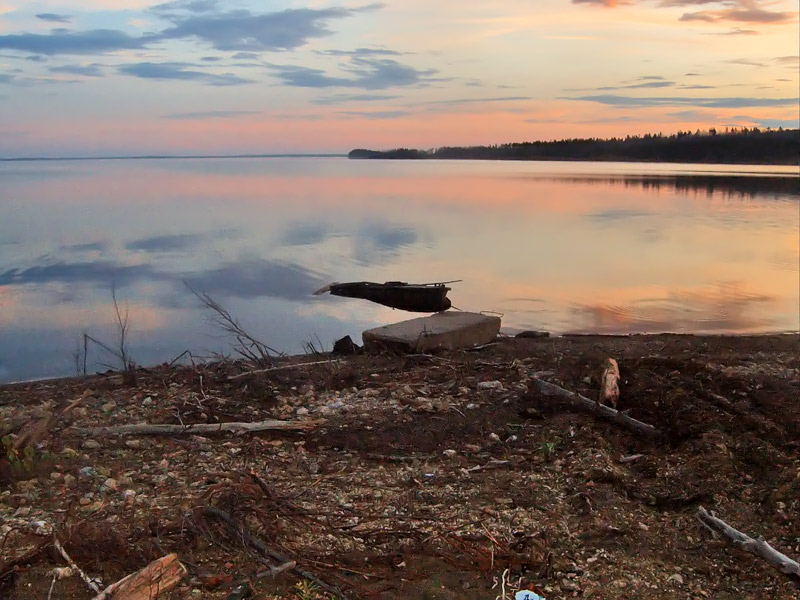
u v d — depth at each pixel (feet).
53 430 22.39
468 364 30.27
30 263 74.38
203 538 14.98
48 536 15.07
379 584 13.71
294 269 72.79
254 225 118.42
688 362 27.86
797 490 17.65
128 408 24.99
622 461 20.39
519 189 252.01
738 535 15.65
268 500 16.79
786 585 13.97
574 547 15.52
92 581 13.05
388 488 18.63
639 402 24.40
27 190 232.12
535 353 33.35
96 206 160.45
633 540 15.88
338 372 29.35
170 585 12.85
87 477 18.79
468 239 103.91
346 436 22.43
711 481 18.61
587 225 125.90
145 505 17.01
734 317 52.44
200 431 22.72
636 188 251.60
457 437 22.44
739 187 252.01
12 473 18.60
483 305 57.06
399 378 28.63
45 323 48.08
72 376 34.50
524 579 14.03
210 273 69.15
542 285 66.90
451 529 16.16
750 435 21.09
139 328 47.21
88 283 62.85
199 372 29.53
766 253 89.45
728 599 13.58
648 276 72.54
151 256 80.18
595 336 41.29
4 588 12.91
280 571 13.73
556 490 18.48
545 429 22.70
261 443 21.88
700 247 95.45
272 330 47.09
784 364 30.12
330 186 274.16
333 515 16.66
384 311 53.36
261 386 27.58
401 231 113.70
